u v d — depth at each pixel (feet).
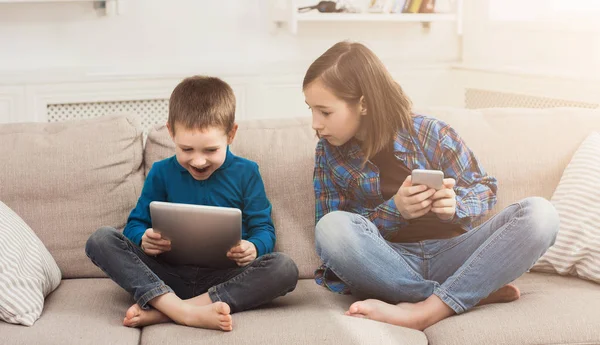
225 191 5.65
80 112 10.03
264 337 4.49
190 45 10.85
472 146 6.18
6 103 9.64
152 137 6.15
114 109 10.21
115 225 5.83
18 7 9.91
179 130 5.33
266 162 6.02
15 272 4.85
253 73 10.66
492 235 5.07
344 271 5.06
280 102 10.93
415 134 5.70
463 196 5.56
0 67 9.95
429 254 5.45
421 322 4.88
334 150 5.75
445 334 4.66
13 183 5.71
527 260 5.00
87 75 9.90
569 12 10.45
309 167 6.04
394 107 5.61
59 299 5.19
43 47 10.12
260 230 5.57
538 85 10.08
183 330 4.67
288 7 10.61
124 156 5.97
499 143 6.22
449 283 4.98
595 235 5.51
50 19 10.09
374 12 11.05
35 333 4.53
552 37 10.38
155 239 5.13
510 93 10.65
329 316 4.80
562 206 5.79
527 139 6.26
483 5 11.63
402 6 11.14
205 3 10.82
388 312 4.86
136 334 4.74
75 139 5.94
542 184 6.15
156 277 4.97
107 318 4.90
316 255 5.88
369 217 5.51
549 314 4.78
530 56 10.81
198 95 5.36
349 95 5.40
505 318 4.75
